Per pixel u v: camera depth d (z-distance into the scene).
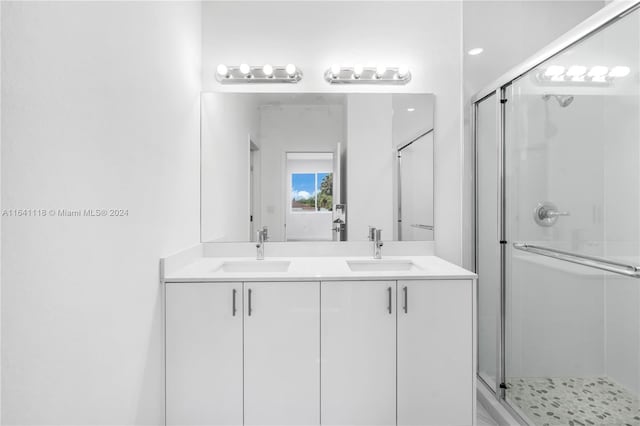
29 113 0.74
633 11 1.15
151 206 1.35
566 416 1.44
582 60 1.34
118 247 1.10
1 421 0.68
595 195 1.33
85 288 0.93
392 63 2.08
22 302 0.73
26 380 0.73
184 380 1.45
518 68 1.64
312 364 1.48
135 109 1.21
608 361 1.32
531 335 1.62
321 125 2.08
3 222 0.69
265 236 2.07
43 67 0.78
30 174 0.75
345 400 1.48
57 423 0.82
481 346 1.97
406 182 2.08
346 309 1.49
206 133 2.01
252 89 2.06
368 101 2.07
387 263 1.92
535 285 1.60
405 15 2.08
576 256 1.40
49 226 0.80
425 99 2.08
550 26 1.67
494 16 1.92
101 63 1.00
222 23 2.04
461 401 1.51
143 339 1.27
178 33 1.65
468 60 2.04
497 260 1.81
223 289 1.46
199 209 1.98
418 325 1.50
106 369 1.03
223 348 1.46
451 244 2.09
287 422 1.47
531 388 1.61
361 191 2.08
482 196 1.97
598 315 1.35
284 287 1.47
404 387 1.50
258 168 2.06
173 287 1.46
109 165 1.05
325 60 2.07
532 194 1.60
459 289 1.51
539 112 1.55
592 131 1.32
